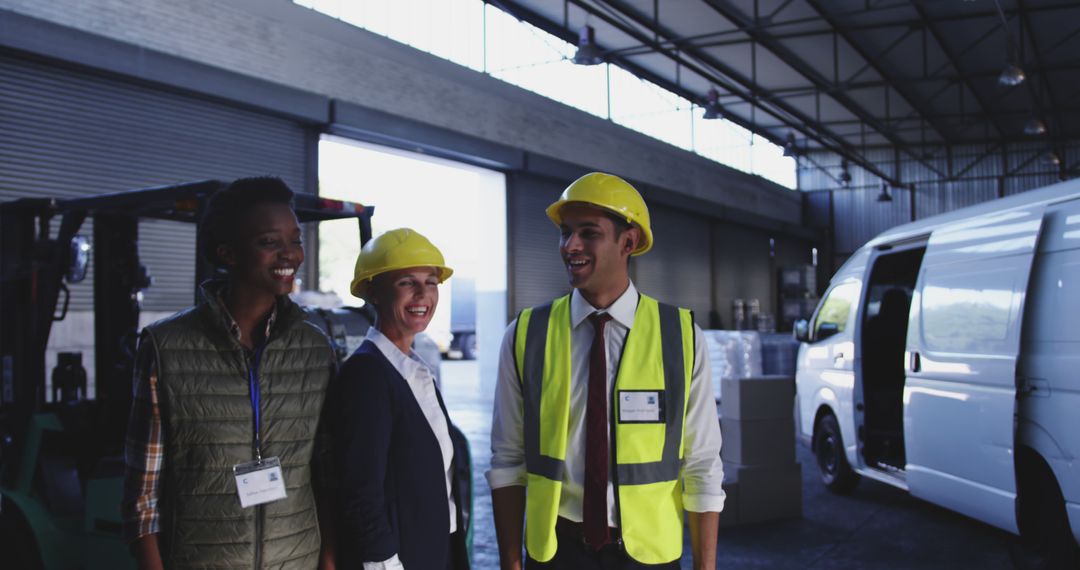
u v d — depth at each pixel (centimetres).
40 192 718
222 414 179
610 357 204
